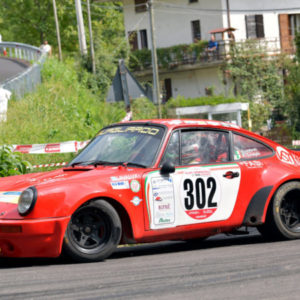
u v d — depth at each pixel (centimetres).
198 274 888
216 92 7462
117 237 1077
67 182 1061
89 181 1072
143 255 1162
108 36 9025
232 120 6016
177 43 7688
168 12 7731
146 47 8012
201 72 7562
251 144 1283
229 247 1222
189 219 1168
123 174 1106
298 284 804
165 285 818
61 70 4697
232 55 7088
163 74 7894
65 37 10056
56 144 2386
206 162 1209
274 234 1274
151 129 1205
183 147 1191
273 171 1272
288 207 1291
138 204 1108
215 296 752
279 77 7119
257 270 902
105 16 9500
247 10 7344
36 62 4484
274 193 1270
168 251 1242
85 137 3369
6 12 10125
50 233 1016
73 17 9888
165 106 6141
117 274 913
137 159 1155
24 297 775
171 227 1147
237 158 1252
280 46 7550
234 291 775
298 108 5291
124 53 7175
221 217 1208
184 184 1165
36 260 1116
